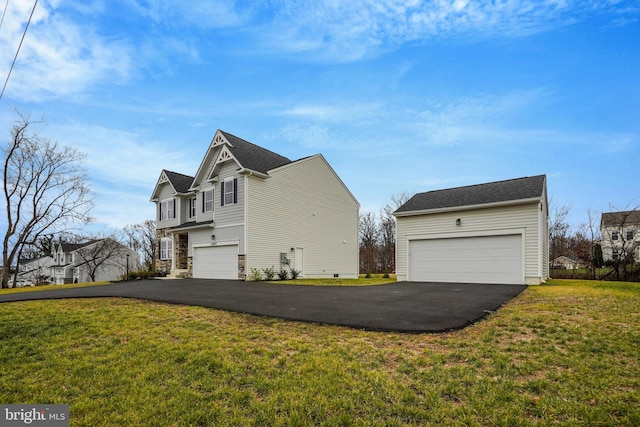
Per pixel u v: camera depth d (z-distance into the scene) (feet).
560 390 11.29
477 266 47.57
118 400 12.05
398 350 15.40
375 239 129.29
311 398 11.34
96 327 20.94
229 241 58.80
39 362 15.94
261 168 59.88
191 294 33.55
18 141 84.23
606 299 26.78
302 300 28.86
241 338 18.04
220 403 11.47
